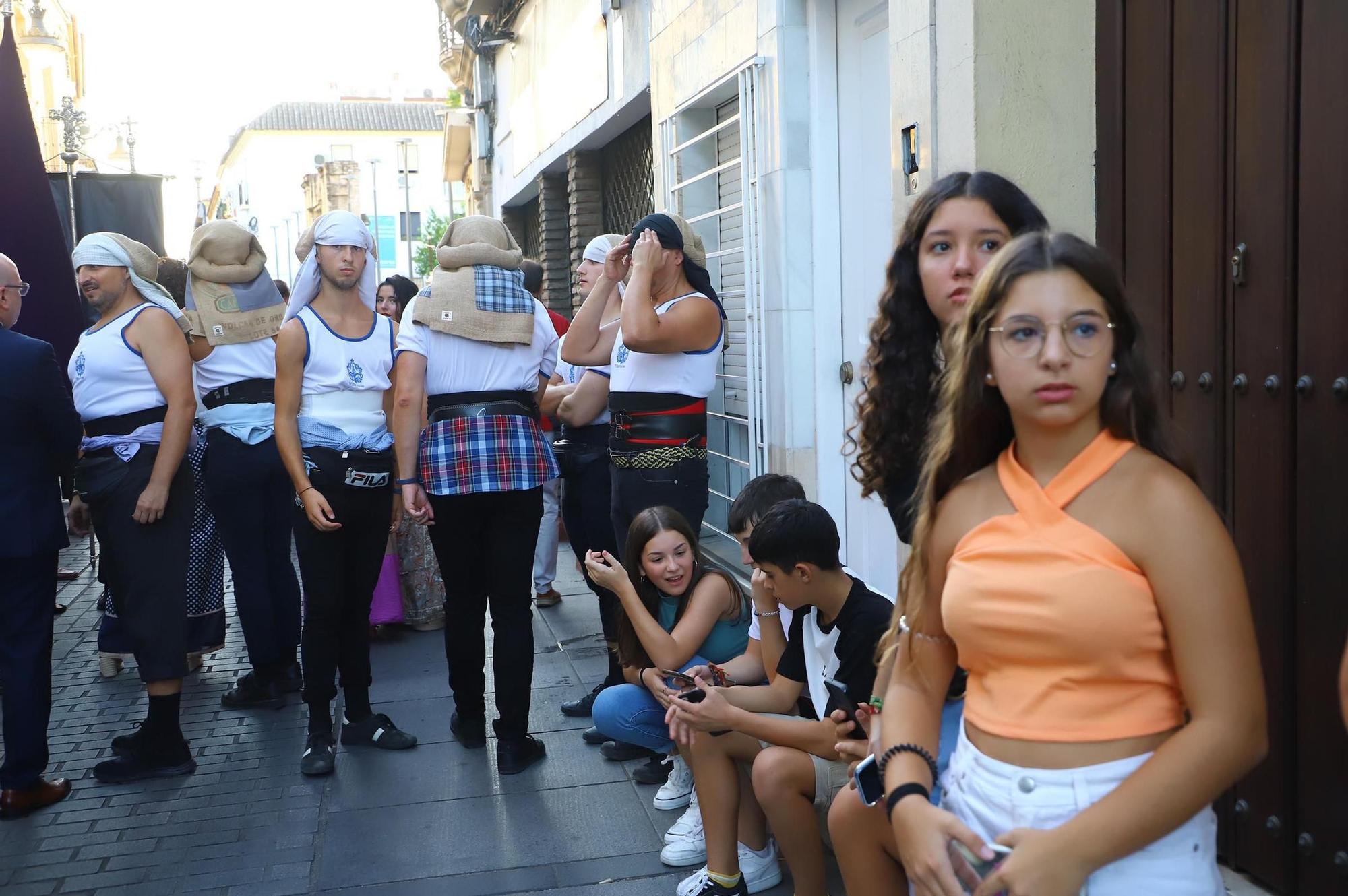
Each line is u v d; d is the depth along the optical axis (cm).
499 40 1370
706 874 326
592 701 496
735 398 684
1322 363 253
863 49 519
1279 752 273
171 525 433
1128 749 158
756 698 318
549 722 489
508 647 432
